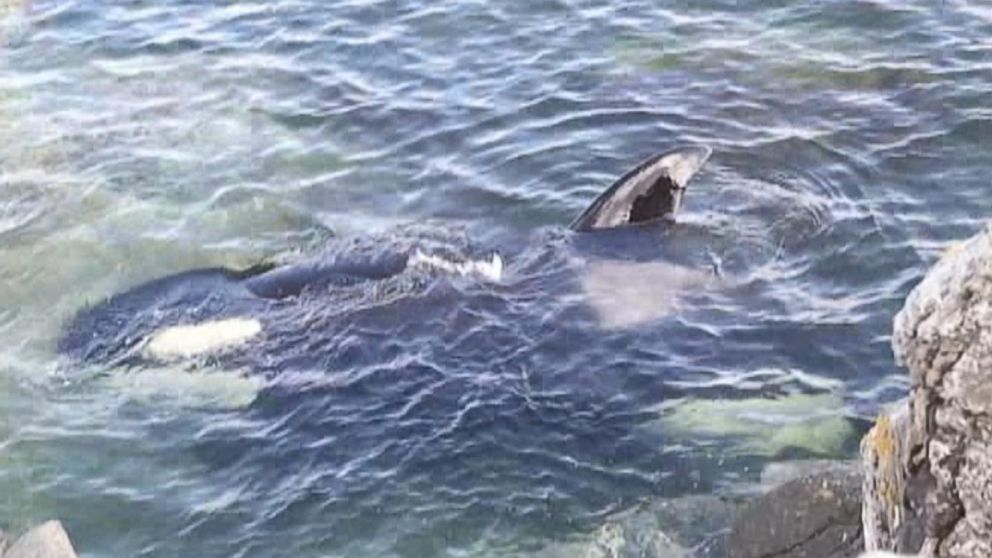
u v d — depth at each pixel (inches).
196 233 543.8
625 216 502.0
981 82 588.7
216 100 632.4
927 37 626.5
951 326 221.3
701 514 375.9
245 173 577.9
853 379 425.1
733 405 416.2
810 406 414.3
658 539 369.1
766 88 600.7
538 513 381.4
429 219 532.4
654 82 611.5
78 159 600.1
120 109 634.8
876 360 431.5
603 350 440.1
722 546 362.6
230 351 452.1
